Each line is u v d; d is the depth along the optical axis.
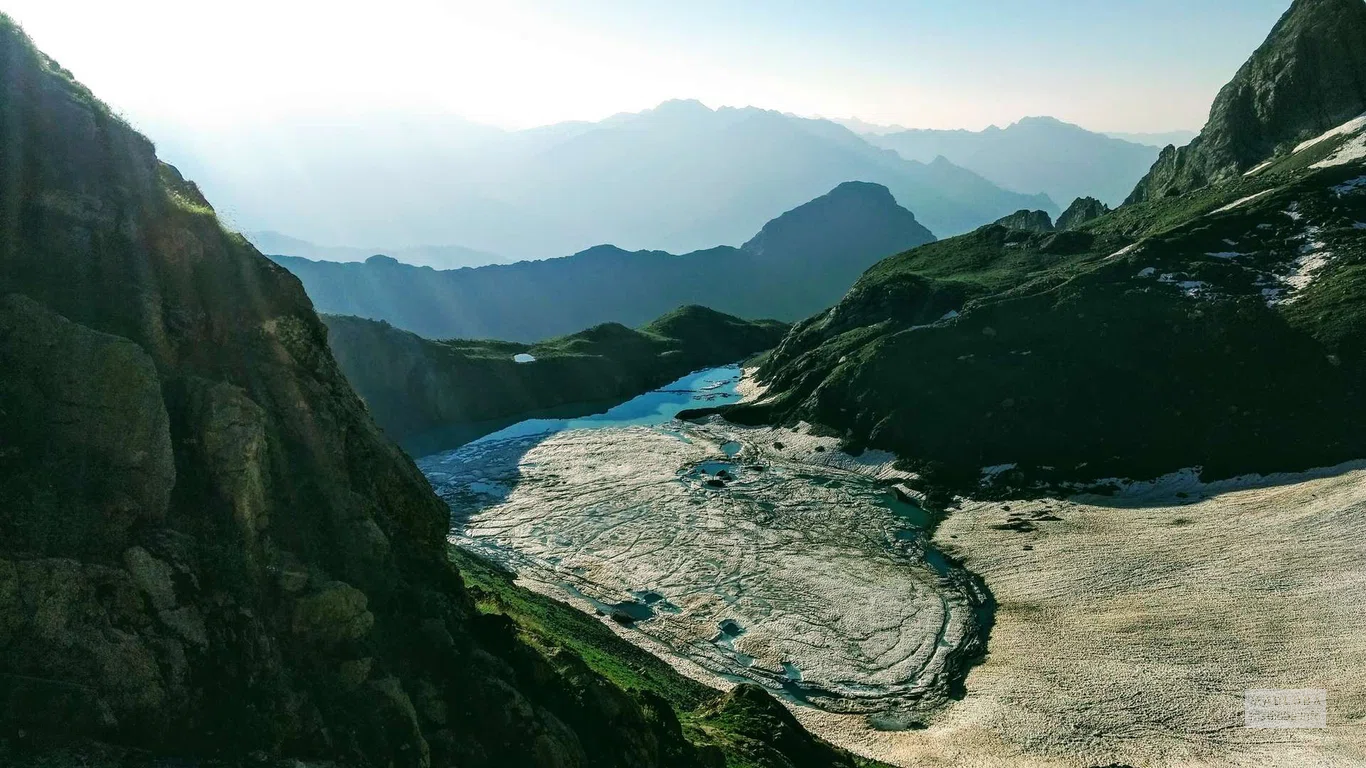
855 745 48.19
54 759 13.88
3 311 18.00
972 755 46.34
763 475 104.44
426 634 23.16
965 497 90.94
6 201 20.45
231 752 16.12
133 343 18.78
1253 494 77.38
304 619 19.30
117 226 22.23
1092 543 74.62
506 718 21.92
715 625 64.62
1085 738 47.62
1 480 16.16
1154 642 57.41
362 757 18.06
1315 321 92.75
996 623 64.06
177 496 18.72
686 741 30.19
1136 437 91.56
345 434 25.97
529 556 79.69
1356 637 53.12
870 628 63.66
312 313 28.28
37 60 23.84
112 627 15.79
